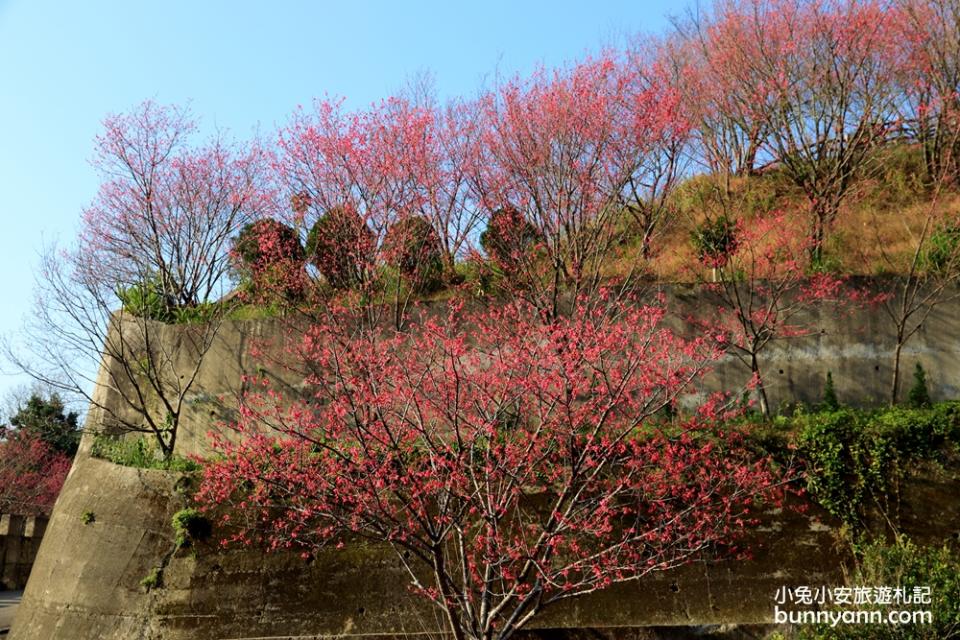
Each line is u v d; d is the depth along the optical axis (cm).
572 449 1045
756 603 1166
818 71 1916
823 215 1784
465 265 1703
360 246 1595
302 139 1605
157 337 1802
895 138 2075
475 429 1043
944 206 1847
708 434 1267
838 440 1250
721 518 1128
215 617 1283
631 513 1187
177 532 1358
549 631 1175
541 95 1541
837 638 951
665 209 1784
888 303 1524
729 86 1928
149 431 1608
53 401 2700
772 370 1510
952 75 1938
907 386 1471
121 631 1307
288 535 1301
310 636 1240
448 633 1191
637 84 1567
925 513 1192
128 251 2002
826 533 1202
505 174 1549
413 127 1595
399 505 1230
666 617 1172
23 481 2933
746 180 1936
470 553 1201
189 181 2050
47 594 1412
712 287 1566
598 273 1527
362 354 1191
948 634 913
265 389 1641
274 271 1702
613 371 1166
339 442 1155
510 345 1179
